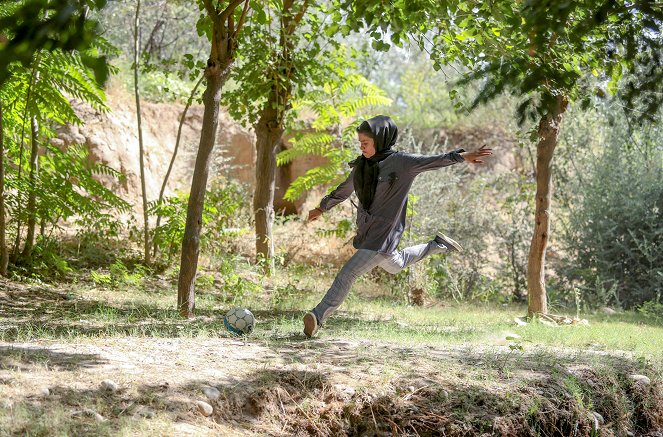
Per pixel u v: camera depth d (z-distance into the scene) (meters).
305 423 4.76
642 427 5.90
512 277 13.64
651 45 5.55
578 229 13.86
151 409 4.31
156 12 18.08
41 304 8.25
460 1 6.98
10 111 10.34
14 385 4.36
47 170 11.48
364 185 6.59
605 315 11.25
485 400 5.16
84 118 14.38
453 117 18.88
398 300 11.53
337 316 9.04
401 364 5.73
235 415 4.63
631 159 13.78
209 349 5.89
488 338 7.51
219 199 12.29
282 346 6.27
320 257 14.11
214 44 8.07
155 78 16.14
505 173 15.45
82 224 11.57
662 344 7.77
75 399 4.27
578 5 4.63
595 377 6.01
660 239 13.51
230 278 10.41
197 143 16.28
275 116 12.09
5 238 10.45
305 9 11.29
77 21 2.58
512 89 5.42
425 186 13.13
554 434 5.21
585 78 8.22
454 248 7.19
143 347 5.79
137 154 15.02
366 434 4.82
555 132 9.50
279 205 16.86
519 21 5.93
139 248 12.61
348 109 13.37
